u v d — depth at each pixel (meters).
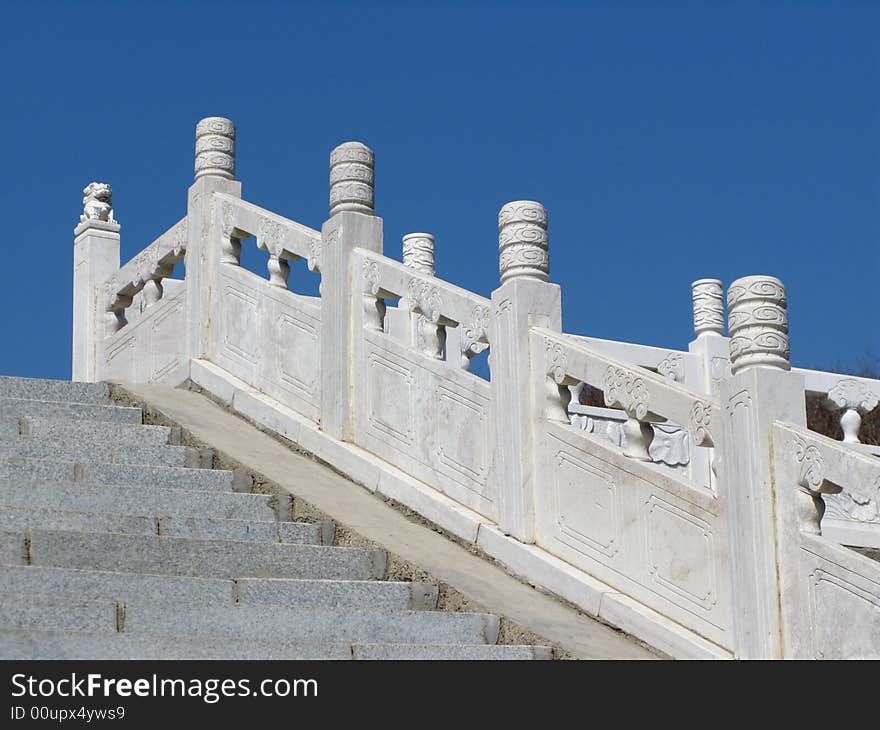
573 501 9.46
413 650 7.61
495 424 10.02
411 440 10.74
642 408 9.10
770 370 8.34
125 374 14.32
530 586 9.41
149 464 10.20
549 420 9.76
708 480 15.67
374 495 10.66
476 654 7.83
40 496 8.74
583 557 9.32
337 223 11.66
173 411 11.62
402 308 15.20
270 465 10.69
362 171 11.81
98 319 15.13
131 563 8.12
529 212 10.16
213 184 13.35
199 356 12.98
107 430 10.56
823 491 8.00
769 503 8.19
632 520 9.04
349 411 11.31
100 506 8.93
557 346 9.76
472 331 10.38
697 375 16.19
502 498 9.84
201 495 9.45
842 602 7.73
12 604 6.91
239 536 9.02
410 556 9.28
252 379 12.43
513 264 10.10
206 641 6.95
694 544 8.62
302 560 8.80
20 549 7.80
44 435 10.20
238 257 13.16
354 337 11.44
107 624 7.11
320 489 10.39
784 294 8.54
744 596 8.19
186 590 7.77
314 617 7.76
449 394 10.48
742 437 8.34
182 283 13.62
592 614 8.98
